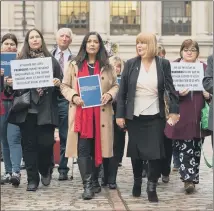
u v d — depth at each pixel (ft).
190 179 26.07
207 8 125.08
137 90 23.89
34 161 26.66
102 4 124.77
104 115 25.22
